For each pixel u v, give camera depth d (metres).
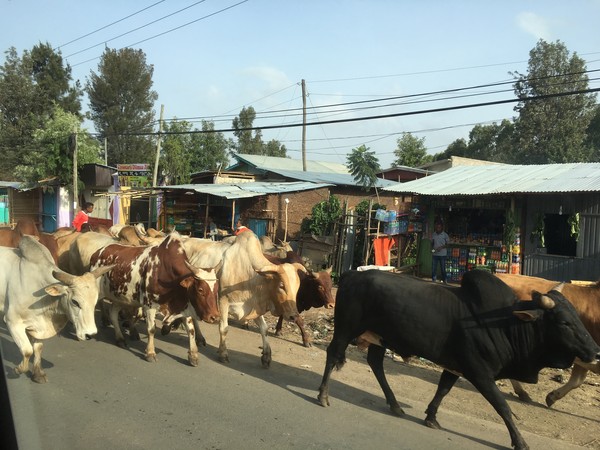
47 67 38.03
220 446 4.39
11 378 5.65
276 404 5.45
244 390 5.82
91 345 7.29
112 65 46.03
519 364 4.74
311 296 8.03
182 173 29.66
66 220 26.27
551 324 4.55
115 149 45.78
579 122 31.11
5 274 5.56
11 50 34.47
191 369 6.48
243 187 19.23
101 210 26.55
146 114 47.53
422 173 27.48
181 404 5.26
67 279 5.36
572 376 5.89
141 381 5.88
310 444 4.54
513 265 13.38
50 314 5.59
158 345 7.58
